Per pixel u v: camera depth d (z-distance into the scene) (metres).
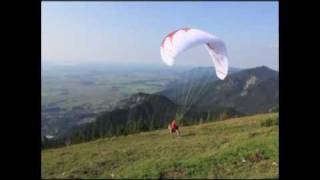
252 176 19.27
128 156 25.48
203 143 26.81
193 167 21.67
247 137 26.61
